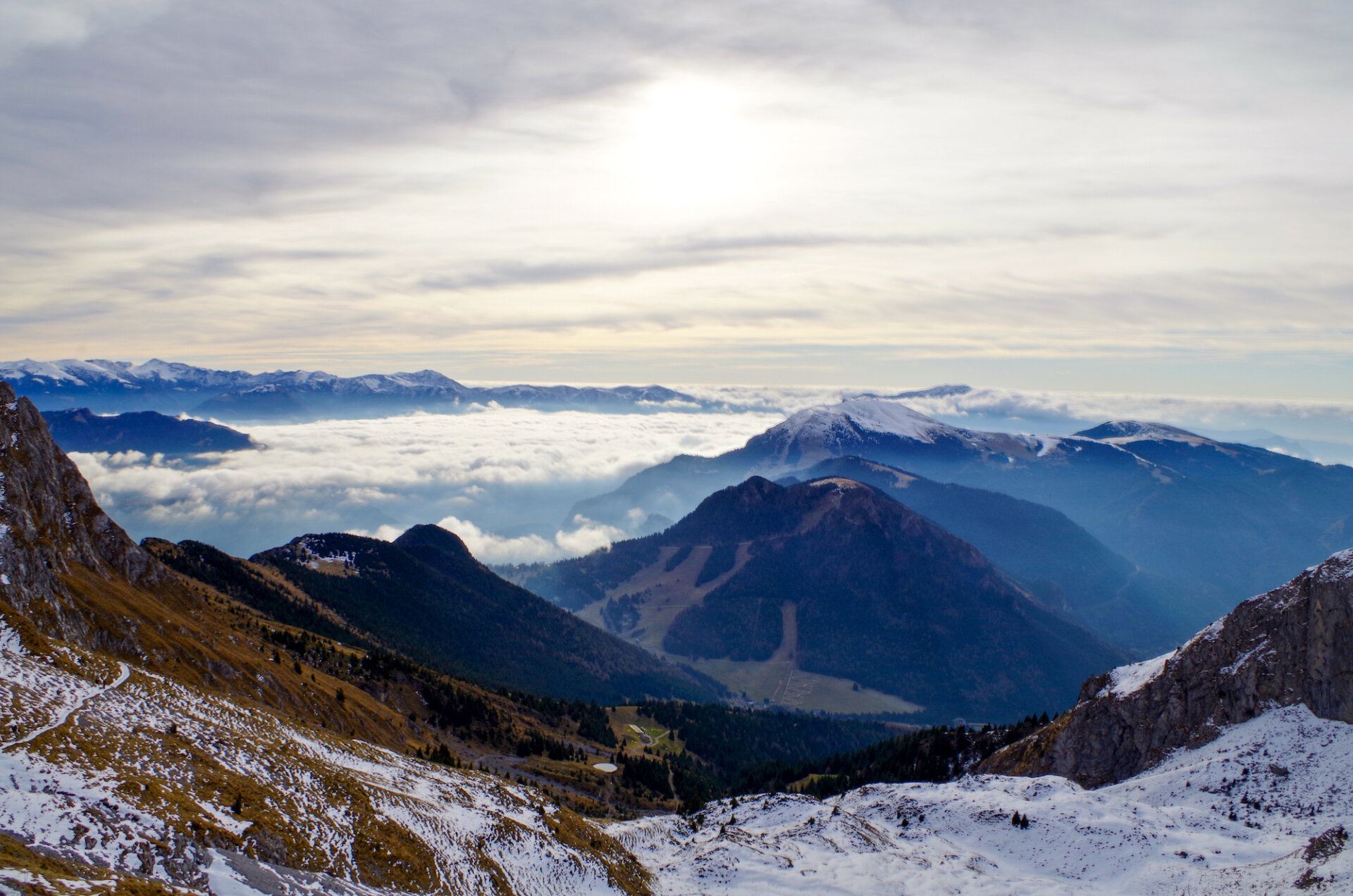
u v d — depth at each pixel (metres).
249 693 141.75
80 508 154.12
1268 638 178.38
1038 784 166.38
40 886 48.94
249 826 74.06
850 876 123.69
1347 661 163.38
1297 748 156.50
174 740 85.50
